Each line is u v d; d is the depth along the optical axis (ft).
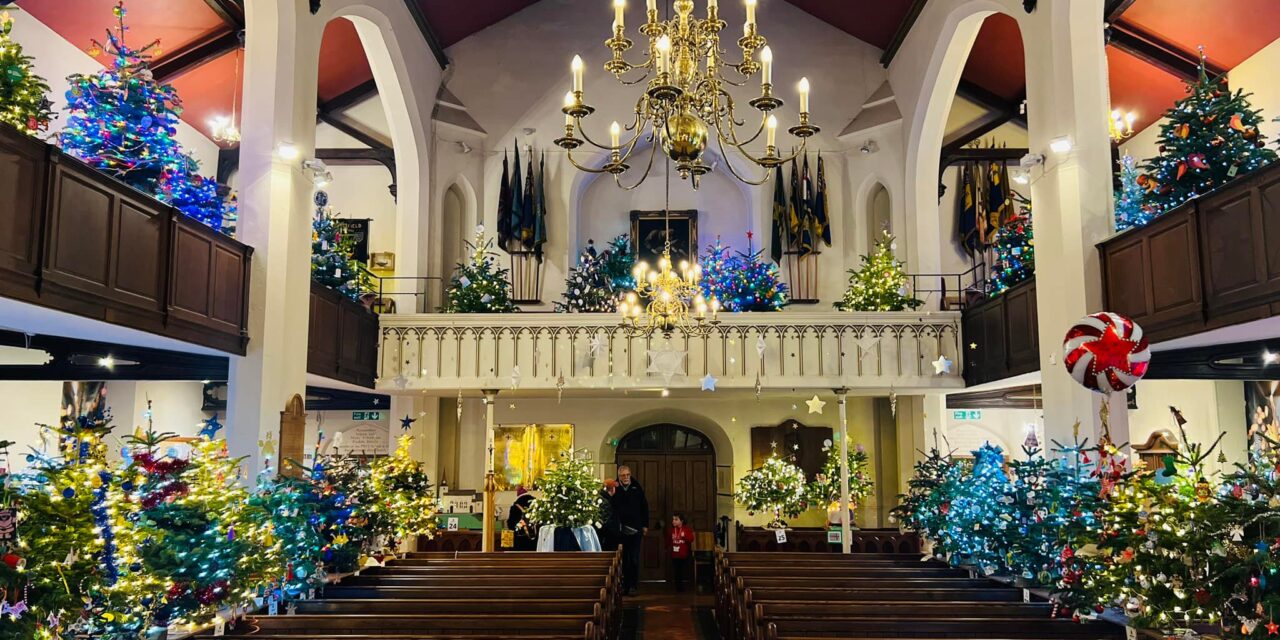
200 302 30.89
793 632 22.63
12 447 42.14
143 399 49.34
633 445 62.13
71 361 33.99
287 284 35.14
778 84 59.77
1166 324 29.27
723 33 60.34
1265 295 24.57
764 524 57.67
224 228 37.65
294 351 35.73
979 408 57.16
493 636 21.61
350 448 58.44
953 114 58.29
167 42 45.39
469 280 51.98
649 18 23.76
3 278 21.29
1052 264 34.58
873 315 48.39
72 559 19.31
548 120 59.41
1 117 22.38
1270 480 21.45
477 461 58.34
